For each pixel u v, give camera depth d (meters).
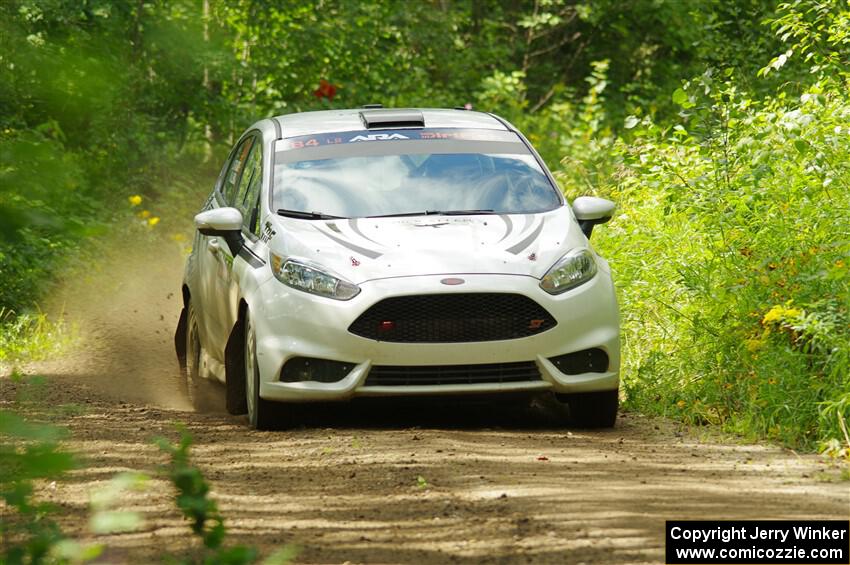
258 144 27.27
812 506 15.57
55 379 30.78
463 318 21.56
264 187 24.97
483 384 21.64
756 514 15.05
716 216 26.31
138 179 49.66
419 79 66.50
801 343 22.83
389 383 21.55
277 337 21.81
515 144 26.67
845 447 19.62
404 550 13.34
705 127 29.58
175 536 13.80
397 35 68.69
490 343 21.55
